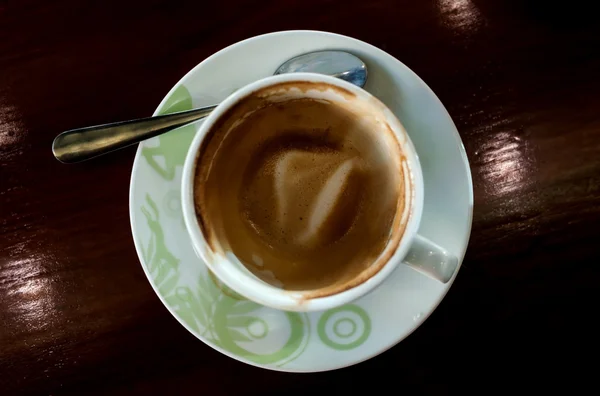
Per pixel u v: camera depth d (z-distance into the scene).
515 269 0.33
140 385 0.32
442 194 0.30
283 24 0.33
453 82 0.33
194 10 0.33
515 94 0.33
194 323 0.30
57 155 0.30
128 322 0.32
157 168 0.30
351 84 0.28
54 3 0.32
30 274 0.32
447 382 0.33
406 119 0.30
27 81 0.32
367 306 0.30
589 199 0.33
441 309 0.33
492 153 0.33
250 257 0.31
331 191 0.32
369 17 0.33
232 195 0.32
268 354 0.30
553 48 0.33
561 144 0.33
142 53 0.32
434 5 0.33
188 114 0.30
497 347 0.33
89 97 0.32
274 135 0.32
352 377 0.33
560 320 0.33
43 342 0.32
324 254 0.32
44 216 0.32
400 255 0.28
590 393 0.32
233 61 0.29
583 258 0.33
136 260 0.32
